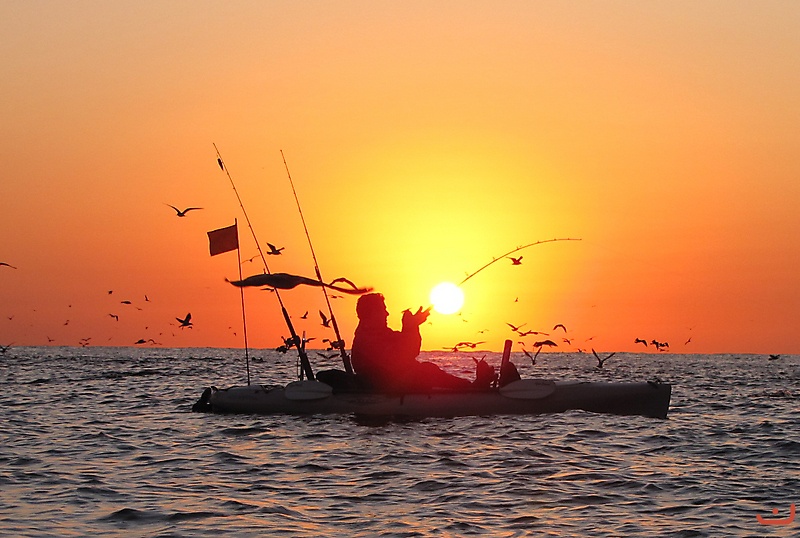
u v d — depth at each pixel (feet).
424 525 29.32
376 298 57.06
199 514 30.78
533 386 57.31
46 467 39.88
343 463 40.47
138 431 51.98
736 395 89.35
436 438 47.34
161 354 361.30
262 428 51.49
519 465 39.81
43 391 88.58
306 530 28.71
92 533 28.30
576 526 29.35
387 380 56.59
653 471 38.81
